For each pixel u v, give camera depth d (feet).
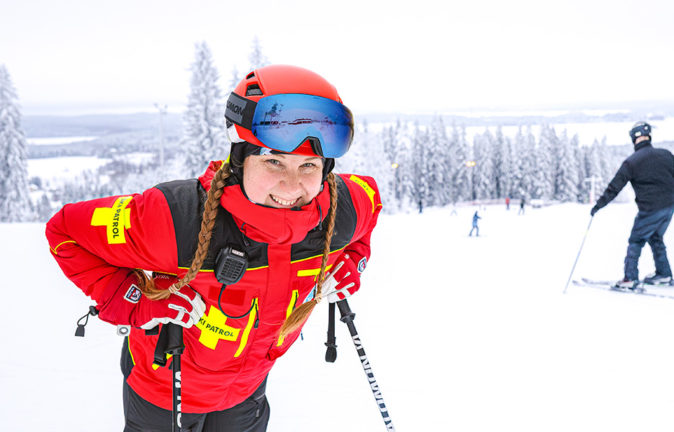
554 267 29.94
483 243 46.11
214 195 4.18
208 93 104.17
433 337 15.01
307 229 4.50
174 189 4.51
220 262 4.33
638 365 12.44
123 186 228.02
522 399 10.42
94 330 15.70
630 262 21.29
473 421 9.40
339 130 4.11
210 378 5.03
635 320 16.74
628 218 74.08
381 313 18.13
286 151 3.93
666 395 10.58
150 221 4.29
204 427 5.55
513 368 12.29
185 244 4.36
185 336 4.83
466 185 244.42
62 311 18.38
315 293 5.18
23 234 51.93
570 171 239.71
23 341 14.40
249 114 4.00
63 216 4.46
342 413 9.74
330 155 4.16
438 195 230.89
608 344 14.21
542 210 125.59
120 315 4.60
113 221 4.34
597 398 10.46
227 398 5.29
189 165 105.09
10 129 118.52
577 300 20.03
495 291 22.18
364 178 5.85
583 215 89.04
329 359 5.61
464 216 105.81
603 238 48.26
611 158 275.39
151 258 4.41
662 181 20.43
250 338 4.91
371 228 5.85
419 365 12.54
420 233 59.77
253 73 4.29
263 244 4.46
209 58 104.73
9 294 21.56
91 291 4.66
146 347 4.99
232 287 4.55
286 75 4.17
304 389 10.96
